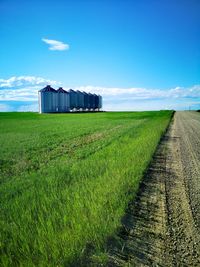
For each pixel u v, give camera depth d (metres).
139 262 3.87
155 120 42.50
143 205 6.17
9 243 3.99
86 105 150.75
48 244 3.82
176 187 7.64
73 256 3.67
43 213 5.08
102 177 7.54
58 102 131.75
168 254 4.11
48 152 14.74
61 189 6.79
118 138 19.47
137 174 8.19
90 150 14.56
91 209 4.99
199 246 4.37
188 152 13.60
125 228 4.90
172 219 5.41
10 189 7.28
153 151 12.70
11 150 15.61
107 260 3.85
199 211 5.86
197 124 35.59
